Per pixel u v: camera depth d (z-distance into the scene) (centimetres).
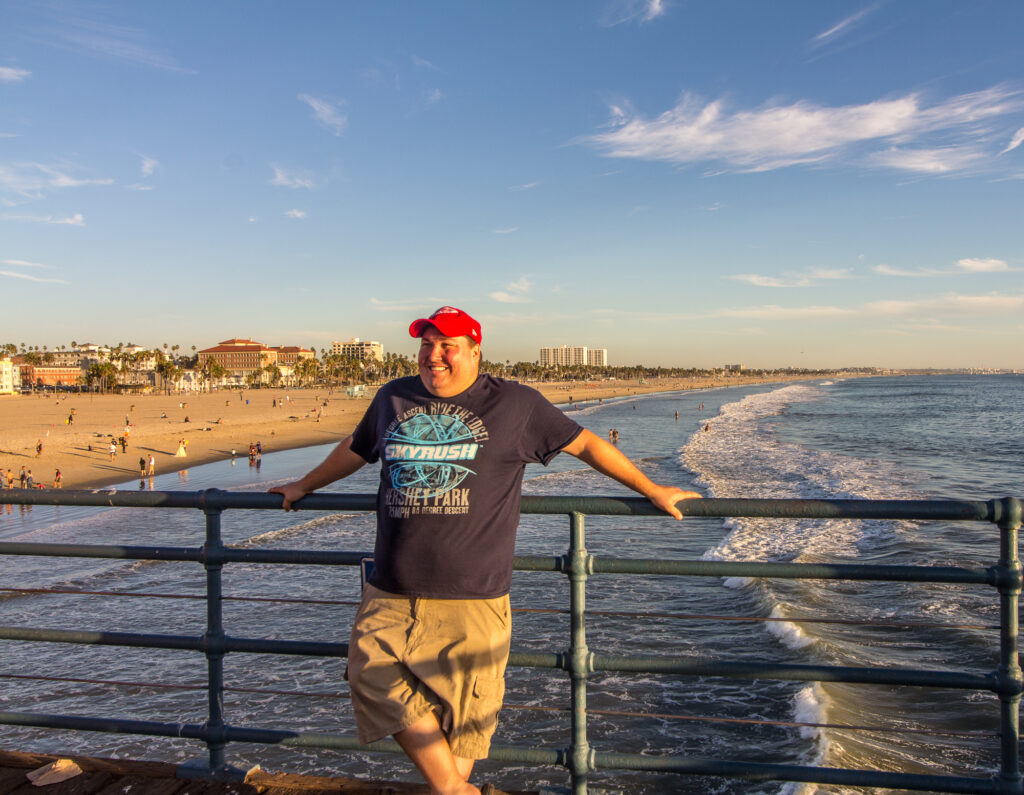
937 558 1458
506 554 230
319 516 2186
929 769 737
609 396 15225
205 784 301
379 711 230
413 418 232
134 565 1642
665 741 834
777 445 4478
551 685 988
